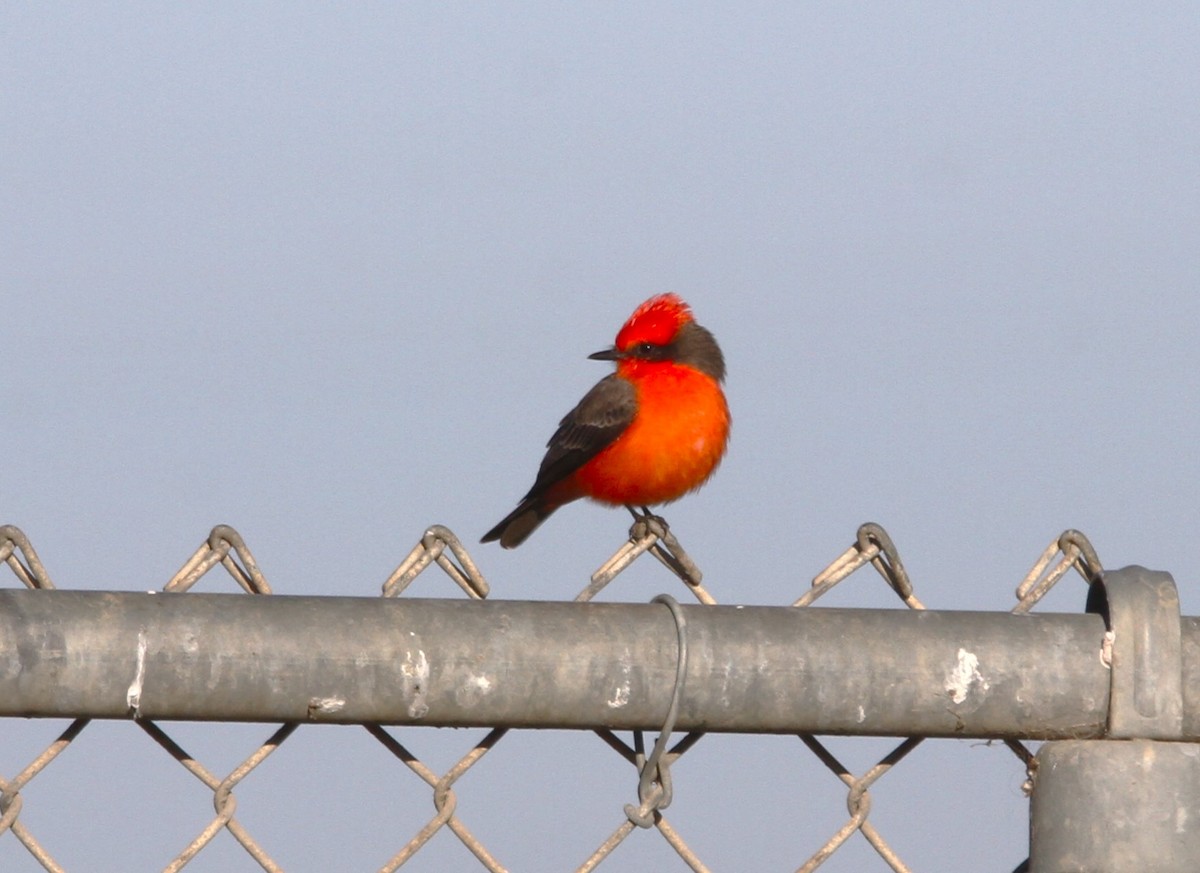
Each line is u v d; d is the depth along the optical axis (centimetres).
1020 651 519
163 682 470
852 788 555
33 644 462
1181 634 530
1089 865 528
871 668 508
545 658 490
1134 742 529
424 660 483
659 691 497
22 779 495
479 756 528
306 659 477
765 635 505
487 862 529
